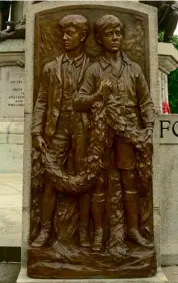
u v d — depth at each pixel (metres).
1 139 9.49
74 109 3.02
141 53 3.15
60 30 3.11
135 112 3.06
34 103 3.11
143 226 3.09
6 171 9.47
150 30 3.16
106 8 3.14
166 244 3.64
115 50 3.05
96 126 2.96
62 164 3.02
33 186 3.05
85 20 3.07
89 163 2.96
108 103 2.98
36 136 3.02
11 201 5.68
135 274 2.94
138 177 3.06
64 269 2.91
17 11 11.12
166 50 9.58
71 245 3.01
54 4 3.14
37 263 2.94
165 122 3.72
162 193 3.71
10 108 10.29
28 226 3.10
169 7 9.62
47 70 3.07
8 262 3.37
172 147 3.72
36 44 3.12
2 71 10.36
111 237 3.02
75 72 3.06
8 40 10.07
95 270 2.92
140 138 2.98
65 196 3.04
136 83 3.07
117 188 3.07
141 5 3.16
